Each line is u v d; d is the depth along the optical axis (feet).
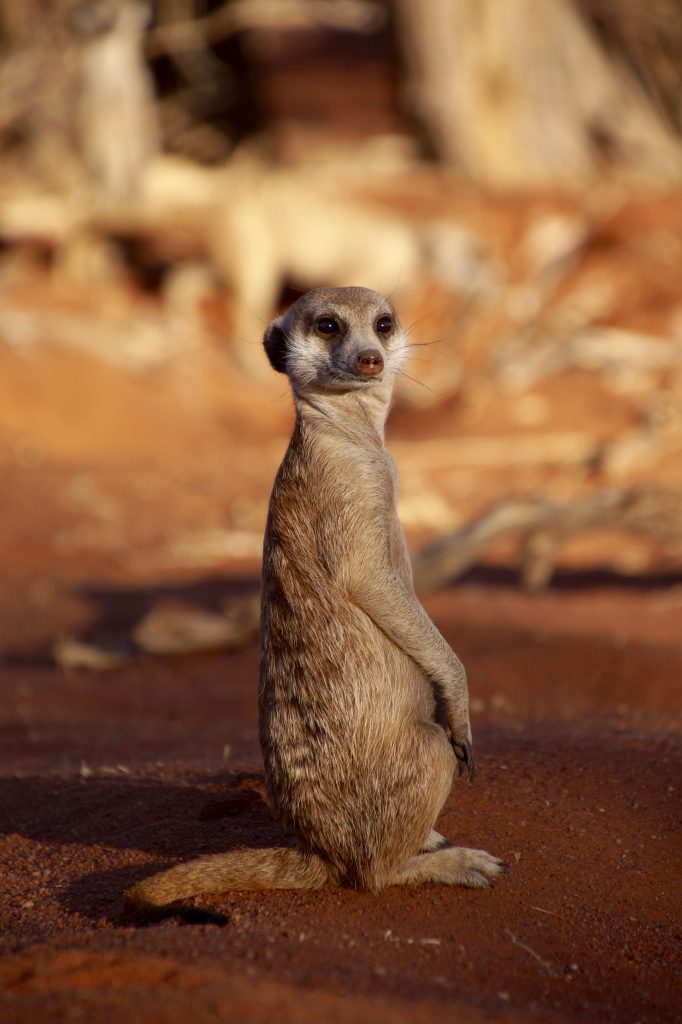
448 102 169.68
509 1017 22.15
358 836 27.27
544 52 174.19
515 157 172.55
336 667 27.30
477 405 118.52
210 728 51.80
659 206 157.58
